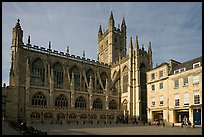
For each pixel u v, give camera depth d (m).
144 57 91.12
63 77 86.00
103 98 84.31
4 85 78.31
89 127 46.28
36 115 64.62
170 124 60.25
